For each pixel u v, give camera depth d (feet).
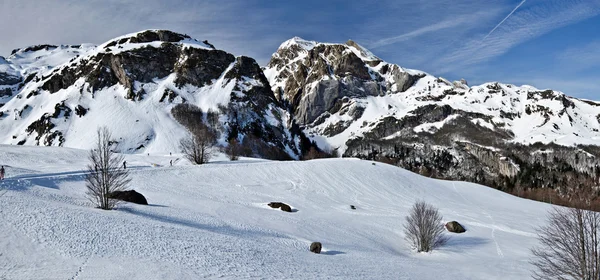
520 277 115.75
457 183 327.67
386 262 119.24
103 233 94.43
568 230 88.07
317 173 291.38
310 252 119.44
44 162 284.61
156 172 250.57
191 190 221.25
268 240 128.16
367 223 195.52
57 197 146.00
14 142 651.66
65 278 66.03
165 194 198.39
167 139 622.95
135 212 136.46
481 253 160.56
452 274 112.27
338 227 179.93
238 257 90.74
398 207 240.32
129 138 612.70
